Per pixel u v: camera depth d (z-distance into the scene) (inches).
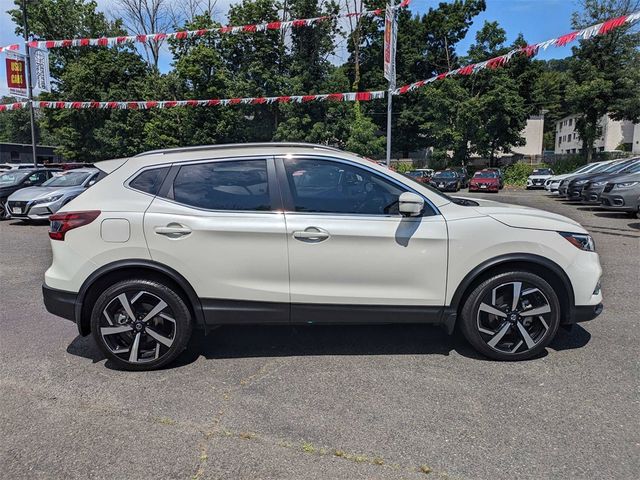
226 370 147.6
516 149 2180.1
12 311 209.6
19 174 572.4
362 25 1659.7
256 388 135.5
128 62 1481.3
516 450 105.3
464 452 104.8
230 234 141.0
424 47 1768.0
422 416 119.3
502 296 147.6
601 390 131.1
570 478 96.0
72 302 144.4
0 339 176.1
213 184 146.3
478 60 1489.9
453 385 135.0
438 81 1544.0
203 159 148.4
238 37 1407.5
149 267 142.4
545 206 641.6
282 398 129.4
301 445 108.3
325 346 165.0
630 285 238.8
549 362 149.2
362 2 1494.8
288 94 1360.7
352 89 1647.4
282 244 141.1
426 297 144.4
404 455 104.1
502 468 99.4
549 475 97.0
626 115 1327.5
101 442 110.6
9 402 129.4
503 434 111.3
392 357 155.1
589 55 1337.4
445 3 1771.7
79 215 143.6
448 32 1758.1
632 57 1282.0
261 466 101.1
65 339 175.9
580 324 183.6
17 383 140.4
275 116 1428.4
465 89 1480.1
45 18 1454.2
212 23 1378.0
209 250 141.7
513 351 148.8
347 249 141.2
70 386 138.3
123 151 1434.5
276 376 142.8
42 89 714.2
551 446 106.5
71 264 143.6
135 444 109.7
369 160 151.1
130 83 1435.8
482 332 147.8
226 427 115.9
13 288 248.2
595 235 395.5
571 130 2487.7
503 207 158.2
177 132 1342.3
